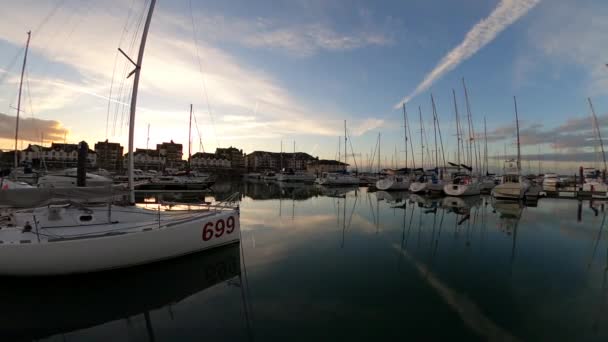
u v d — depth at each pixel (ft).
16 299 21.25
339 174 168.25
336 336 16.81
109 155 259.39
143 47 30.25
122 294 22.47
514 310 20.02
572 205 77.51
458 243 38.22
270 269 27.50
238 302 20.99
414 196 100.12
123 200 29.78
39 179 60.49
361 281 24.89
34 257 21.04
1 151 62.03
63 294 22.04
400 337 16.76
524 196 88.79
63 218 26.35
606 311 20.01
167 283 24.35
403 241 38.83
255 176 243.40
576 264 29.96
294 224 49.65
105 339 17.13
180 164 342.03
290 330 17.44
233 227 31.60
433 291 23.03
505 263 30.14
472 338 16.71
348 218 56.59
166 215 31.58
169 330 17.75
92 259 22.57
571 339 16.74
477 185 99.45
